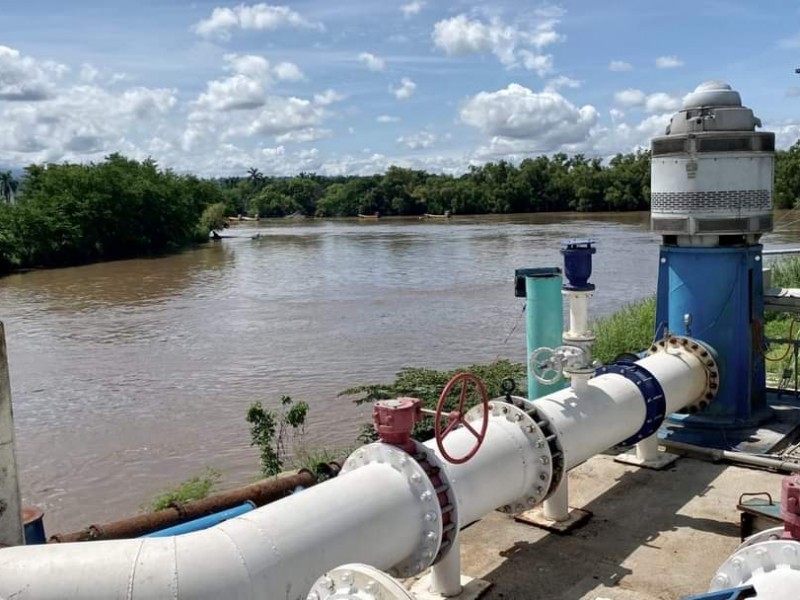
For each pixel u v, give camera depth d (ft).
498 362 36.24
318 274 129.29
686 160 23.62
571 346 18.15
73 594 10.09
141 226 207.72
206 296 107.34
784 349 36.32
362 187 460.55
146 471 38.58
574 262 18.02
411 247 179.83
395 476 13.03
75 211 191.72
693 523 18.34
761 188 23.67
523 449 15.84
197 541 10.80
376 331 72.64
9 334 81.66
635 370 20.83
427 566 13.01
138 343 73.05
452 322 75.56
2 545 12.90
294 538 11.33
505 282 106.11
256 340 71.26
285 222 397.39
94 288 125.70
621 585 15.62
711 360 23.16
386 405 13.37
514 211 397.80
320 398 49.24
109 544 10.73
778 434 23.49
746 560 10.44
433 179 451.12
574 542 17.56
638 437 20.40
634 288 93.61
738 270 23.95
